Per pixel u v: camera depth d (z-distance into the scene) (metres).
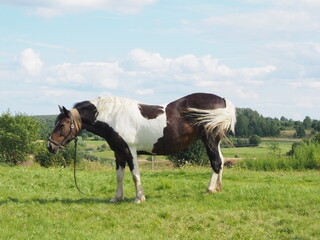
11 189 13.10
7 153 36.91
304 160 22.75
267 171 22.19
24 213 10.05
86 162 28.12
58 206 10.67
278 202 10.44
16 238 7.83
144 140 10.94
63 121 10.83
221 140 11.59
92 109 10.98
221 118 11.05
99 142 65.12
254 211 9.75
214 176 11.48
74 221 9.27
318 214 9.23
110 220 9.38
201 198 11.08
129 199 11.55
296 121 88.81
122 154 10.96
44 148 33.09
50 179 15.30
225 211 9.70
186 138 11.16
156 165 29.25
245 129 69.44
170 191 12.41
